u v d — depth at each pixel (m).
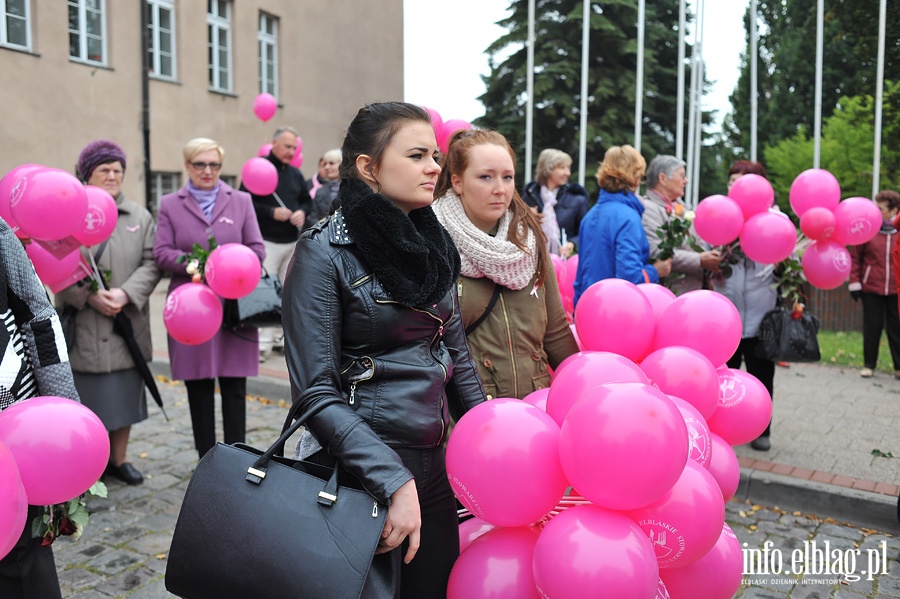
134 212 4.51
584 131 7.05
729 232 4.30
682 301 2.70
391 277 1.83
